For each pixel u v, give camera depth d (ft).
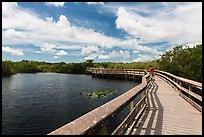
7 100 72.84
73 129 6.57
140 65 154.51
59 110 57.77
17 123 46.19
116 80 144.56
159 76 93.97
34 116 51.88
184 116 23.80
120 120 43.91
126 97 13.73
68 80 149.59
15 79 161.79
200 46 74.18
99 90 94.63
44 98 76.28
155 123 20.61
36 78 171.73
